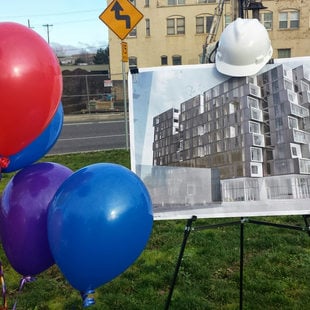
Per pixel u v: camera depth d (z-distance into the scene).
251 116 2.80
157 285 4.12
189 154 2.85
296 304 3.71
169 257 4.73
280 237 5.14
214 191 2.80
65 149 13.04
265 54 2.79
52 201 2.12
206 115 2.87
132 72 2.97
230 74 2.80
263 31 2.79
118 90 31.81
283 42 34.97
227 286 4.05
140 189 2.13
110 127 19.06
